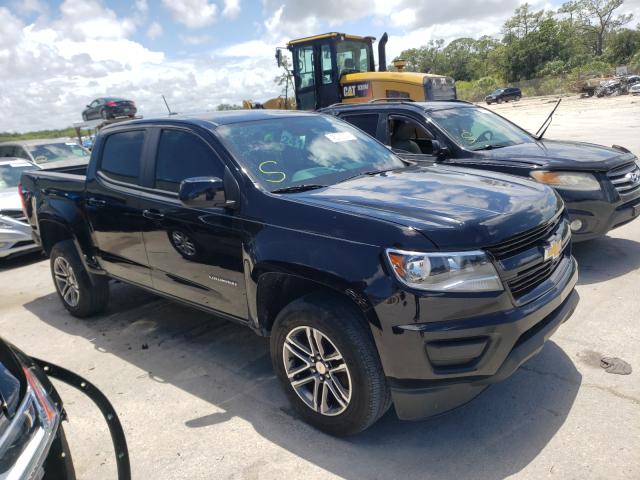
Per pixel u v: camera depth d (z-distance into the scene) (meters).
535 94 58.91
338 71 12.46
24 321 5.64
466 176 3.85
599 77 52.09
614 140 14.89
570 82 57.03
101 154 4.82
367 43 13.38
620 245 6.28
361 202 3.18
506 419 3.23
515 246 2.95
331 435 3.22
